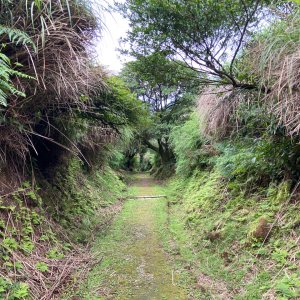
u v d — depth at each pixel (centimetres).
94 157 779
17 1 245
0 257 229
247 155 397
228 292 239
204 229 391
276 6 234
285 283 207
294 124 226
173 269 302
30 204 328
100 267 305
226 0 225
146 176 1667
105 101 396
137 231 457
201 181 614
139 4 244
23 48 251
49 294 229
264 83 240
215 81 275
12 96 260
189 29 242
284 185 318
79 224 429
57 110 353
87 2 271
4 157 304
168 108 1263
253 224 310
